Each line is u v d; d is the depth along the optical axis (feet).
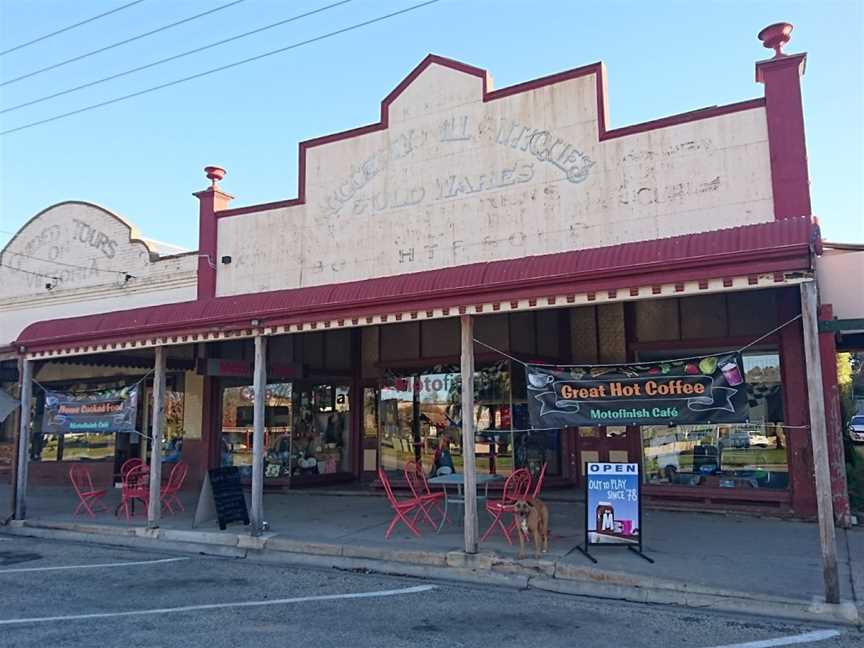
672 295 25.30
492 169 41.73
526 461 44.11
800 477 34.42
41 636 20.26
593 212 38.37
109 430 40.50
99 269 59.62
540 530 28.76
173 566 30.76
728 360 26.32
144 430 57.31
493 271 28.86
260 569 30.01
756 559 27.02
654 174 36.99
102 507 46.32
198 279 52.49
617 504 28.22
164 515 41.93
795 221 23.80
